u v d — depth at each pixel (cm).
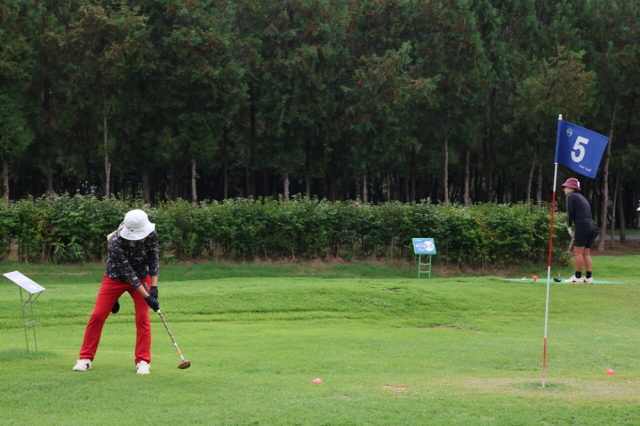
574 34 3188
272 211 1961
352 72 3434
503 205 2078
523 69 3275
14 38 2730
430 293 1359
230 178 5094
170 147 3077
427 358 771
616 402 515
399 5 3297
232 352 807
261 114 3488
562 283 1530
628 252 3008
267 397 529
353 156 3391
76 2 3034
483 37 3312
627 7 3058
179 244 1889
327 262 1986
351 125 3272
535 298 1332
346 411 483
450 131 3350
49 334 967
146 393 536
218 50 3066
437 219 1980
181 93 3077
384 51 3412
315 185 5119
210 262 1908
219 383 584
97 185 4462
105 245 1845
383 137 3297
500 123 3447
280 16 3250
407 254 2016
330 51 3259
